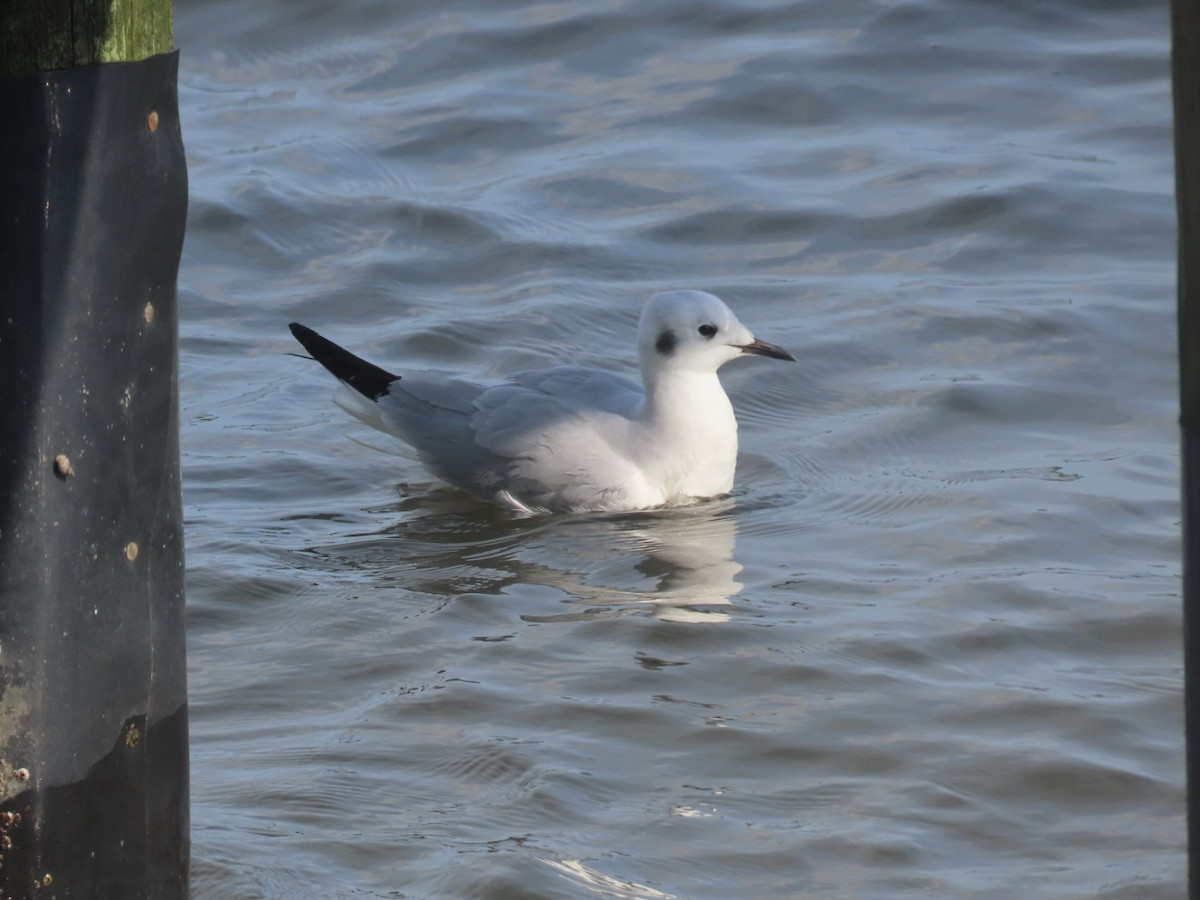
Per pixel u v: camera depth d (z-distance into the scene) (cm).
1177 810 836
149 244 647
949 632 1039
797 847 803
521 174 2036
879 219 1878
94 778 657
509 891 758
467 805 841
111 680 657
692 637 1041
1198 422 492
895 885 773
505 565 1184
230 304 1733
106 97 618
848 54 2292
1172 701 948
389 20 2473
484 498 1336
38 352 616
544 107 2222
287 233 1891
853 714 936
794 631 1047
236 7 2516
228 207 1930
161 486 671
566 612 1090
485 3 2500
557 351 1599
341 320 1691
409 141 2142
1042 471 1313
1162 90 2162
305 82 2342
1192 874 525
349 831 813
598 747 902
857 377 1528
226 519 1268
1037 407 1441
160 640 678
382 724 930
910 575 1138
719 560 1185
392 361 1583
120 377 644
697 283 1752
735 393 1509
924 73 2245
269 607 1103
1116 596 1085
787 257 1816
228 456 1395
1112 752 892
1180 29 470
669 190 1972
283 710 954
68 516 631
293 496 1329
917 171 1986
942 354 1558
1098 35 2317
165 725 688
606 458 1312
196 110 2261
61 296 616
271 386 1544
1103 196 1891
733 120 2161
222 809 832
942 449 1380
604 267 1795
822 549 1198
